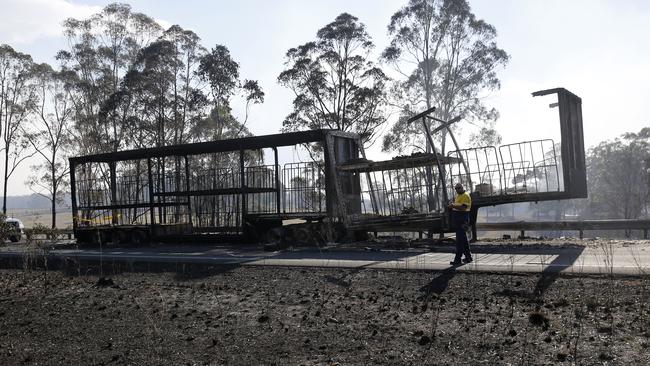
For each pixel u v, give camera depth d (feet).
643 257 42.86
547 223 72.54
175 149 79.46
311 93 141.18
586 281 31.91
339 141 70.54
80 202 89.61
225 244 76.28
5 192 160.97
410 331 23.70
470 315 25.84
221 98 149.59
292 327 25.66
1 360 22.61
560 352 19.60
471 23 137.49
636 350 19.48
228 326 26.50
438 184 67.21
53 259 58.23
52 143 160.56
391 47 140.36
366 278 37.73
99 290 38.75
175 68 151.84
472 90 139.85
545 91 60.75
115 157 85.10
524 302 27.94
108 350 23.41
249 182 75.05
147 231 80.89
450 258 47.06
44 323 29.22
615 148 253.03
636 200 243.40
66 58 159.43
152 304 32.81
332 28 140.67
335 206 67.62
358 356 20.76
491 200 64.18
